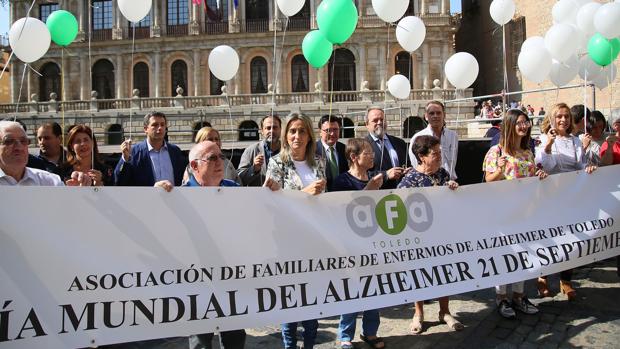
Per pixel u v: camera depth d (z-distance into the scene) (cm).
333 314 411
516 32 3488
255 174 598
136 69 3831
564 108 622
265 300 393
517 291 547
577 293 609
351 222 433
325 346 490
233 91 3712
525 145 557
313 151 469
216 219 383
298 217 413
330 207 427
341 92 3400
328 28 553
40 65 3847
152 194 366
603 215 543
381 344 477
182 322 367
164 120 586
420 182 495
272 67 3697
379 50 3559
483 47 3978
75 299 342
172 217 371
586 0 790
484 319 538
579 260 523
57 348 335
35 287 334
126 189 360
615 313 539
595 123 729
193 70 3750
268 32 3638
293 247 408
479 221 490
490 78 3853
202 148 392
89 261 347
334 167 588
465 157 942
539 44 701
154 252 364
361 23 3544
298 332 530
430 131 632
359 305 423
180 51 3753
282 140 472
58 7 3841
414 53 3544
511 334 494
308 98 3453
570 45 688
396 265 445
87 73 3800
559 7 805
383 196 450
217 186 394
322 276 416
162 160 585
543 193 523
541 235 513
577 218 533
